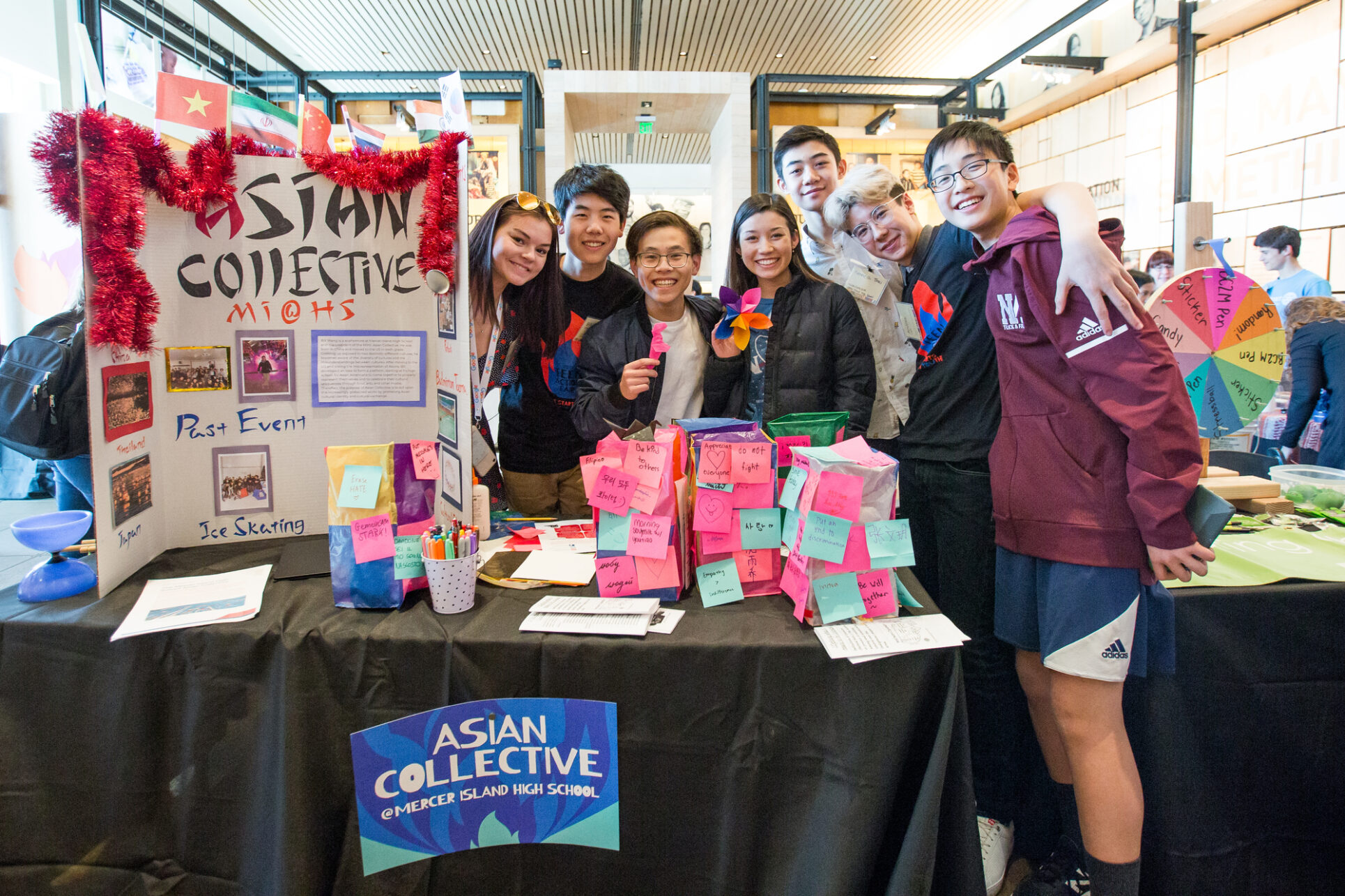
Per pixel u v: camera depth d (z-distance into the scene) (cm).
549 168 461
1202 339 150
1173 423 100
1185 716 122
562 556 130
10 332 229
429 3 473
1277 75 365
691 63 571
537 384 186
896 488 104
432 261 124
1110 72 441
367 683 100
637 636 98
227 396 132
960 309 156
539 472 191
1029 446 118
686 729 99
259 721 102
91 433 109
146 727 103
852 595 102
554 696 99
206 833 104
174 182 121
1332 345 247
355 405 137
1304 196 356
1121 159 460
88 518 119
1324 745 123
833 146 211
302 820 98
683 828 101
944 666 95
